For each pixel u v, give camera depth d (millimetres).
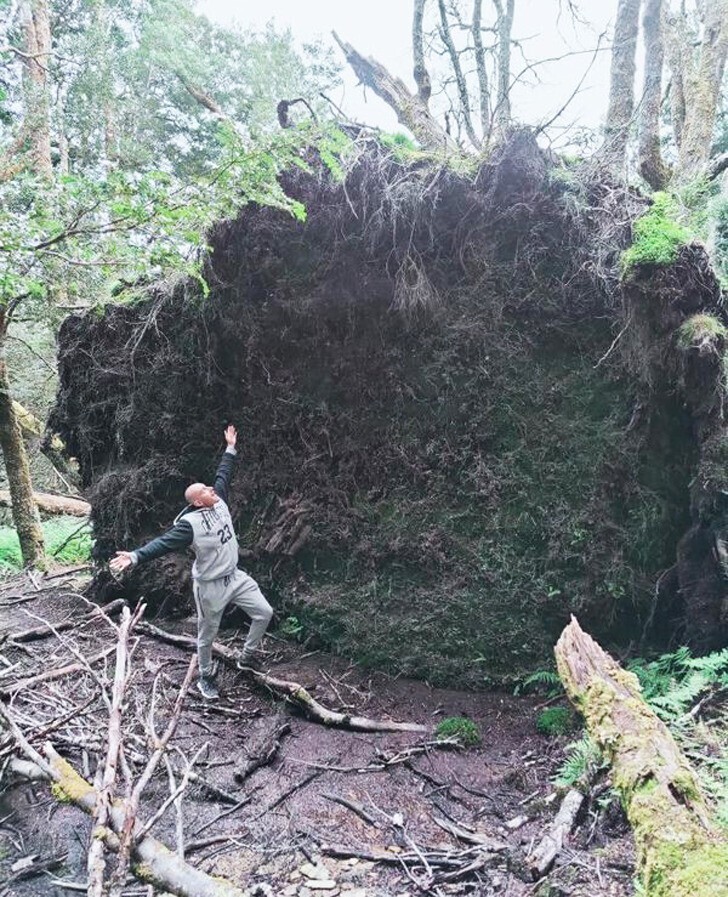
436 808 3238
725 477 4031
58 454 9898
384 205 4812
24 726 3529
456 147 5238
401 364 5117
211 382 5781
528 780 3436
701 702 3463
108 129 10562
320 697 4473
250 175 4066
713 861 1777
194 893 2043
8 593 7246
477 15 6434
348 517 5234
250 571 5617
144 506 6117
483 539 4793
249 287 5434
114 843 2201
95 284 6613
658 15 6195
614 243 4488
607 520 4547
